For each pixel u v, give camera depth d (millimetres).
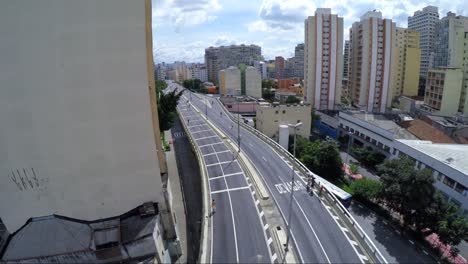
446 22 110250
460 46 82125
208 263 24000
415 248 32656
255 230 28250
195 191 42969
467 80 79438
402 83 106438
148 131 26141
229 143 56781
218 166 45031
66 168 24266
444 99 79438
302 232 27766
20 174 23281
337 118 82938
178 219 35688
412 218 33562
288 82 145250
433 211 30688
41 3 20828
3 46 20797
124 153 25734
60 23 21531
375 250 23672
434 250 32219
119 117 24750
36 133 22875
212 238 27078
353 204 42156
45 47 21625
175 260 29094
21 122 22359
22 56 21297
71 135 23766
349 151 65562
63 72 22406
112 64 23453
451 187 37688
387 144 55906
